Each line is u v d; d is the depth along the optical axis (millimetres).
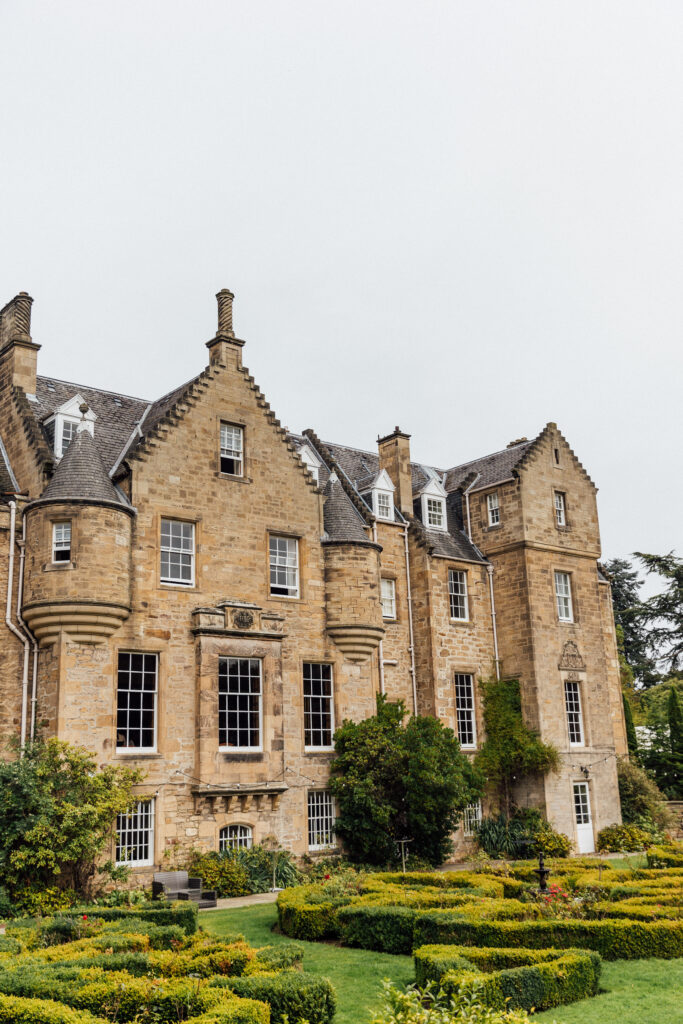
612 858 30031
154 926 14156
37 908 19062
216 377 26906
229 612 25156
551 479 35625
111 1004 9734
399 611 31984
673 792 41719
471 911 14922
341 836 26750
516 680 33250
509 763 32094
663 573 51344
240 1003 9273
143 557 24047
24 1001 9000
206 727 23938
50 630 22094
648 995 12023
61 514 22500
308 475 28672
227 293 28000
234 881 22469
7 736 21938
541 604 33781
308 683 27422
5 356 27234
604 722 34906
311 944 15914
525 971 11477
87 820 20078
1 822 19531
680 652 51281
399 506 33719
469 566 34000
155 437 25016
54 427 25609
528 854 29969
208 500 25797
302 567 27812
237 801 24312
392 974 13477
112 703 22500
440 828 26203
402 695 31172
